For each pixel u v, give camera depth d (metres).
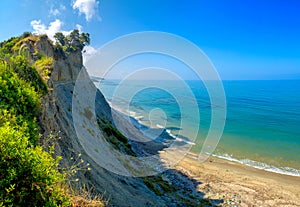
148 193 13.68
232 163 27.03
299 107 75.81
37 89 8.27
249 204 17.02
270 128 47.47
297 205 17.20
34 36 23.94
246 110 70.38
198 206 15.10
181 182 19.64
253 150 32.88
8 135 3.55
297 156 30.45
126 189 11.98
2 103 5.59
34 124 5.95
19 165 3.37
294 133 43.38
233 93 121.94
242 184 20.62
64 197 3.92
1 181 3.16
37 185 3.46
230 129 46.12
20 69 7.89
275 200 17.78
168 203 13.90
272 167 26.14
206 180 20.95
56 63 22.22
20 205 3.22
